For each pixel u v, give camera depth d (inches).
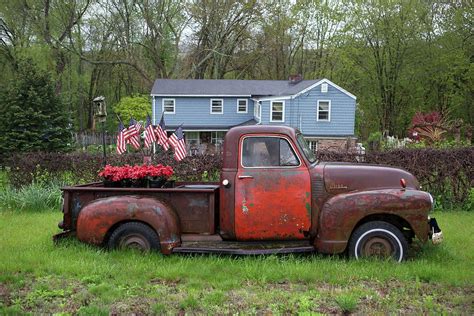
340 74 1685.5
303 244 238.2
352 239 224.7
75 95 1738.4
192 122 1290.6
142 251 238.1
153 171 262.5
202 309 170.1
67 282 201.9
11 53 1413.6
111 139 1295.5
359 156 411.2
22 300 181.8
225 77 1988.2
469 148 396.5
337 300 172.2
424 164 395.5
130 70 1943.9
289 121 1160.8
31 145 772.6
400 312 165.9
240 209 231.6
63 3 1397.6
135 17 1579.7
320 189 231.3
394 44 1422.2
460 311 165.6
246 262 222.7
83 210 240.4
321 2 1635.1
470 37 1299.2
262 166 233.3
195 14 1610.5
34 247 259.0
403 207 220.5
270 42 1710.1
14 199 407.8
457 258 234.2
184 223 241.3
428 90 1480.1
